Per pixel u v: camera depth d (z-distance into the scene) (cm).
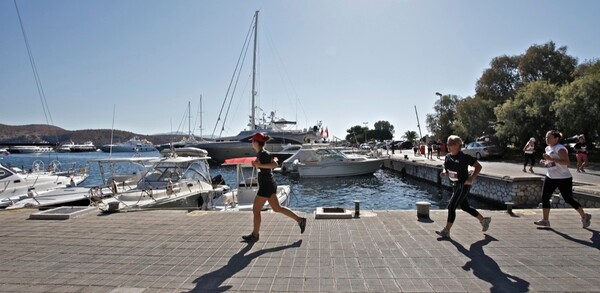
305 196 2161
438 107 5972
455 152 618
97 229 710
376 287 407
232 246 580
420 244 576
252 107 4100
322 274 450
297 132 4562
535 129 2886
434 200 1981
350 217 773
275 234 649
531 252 529
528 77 3919
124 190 1264
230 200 1235
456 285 409
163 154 1584
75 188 1491
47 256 543
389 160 3897
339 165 3020
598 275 436
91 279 446
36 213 847
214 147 3931
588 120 2244
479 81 4528
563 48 3856
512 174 1762
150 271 471
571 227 674
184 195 1192
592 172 1767
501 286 405
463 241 590
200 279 439
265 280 432
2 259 530
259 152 609
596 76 2266
